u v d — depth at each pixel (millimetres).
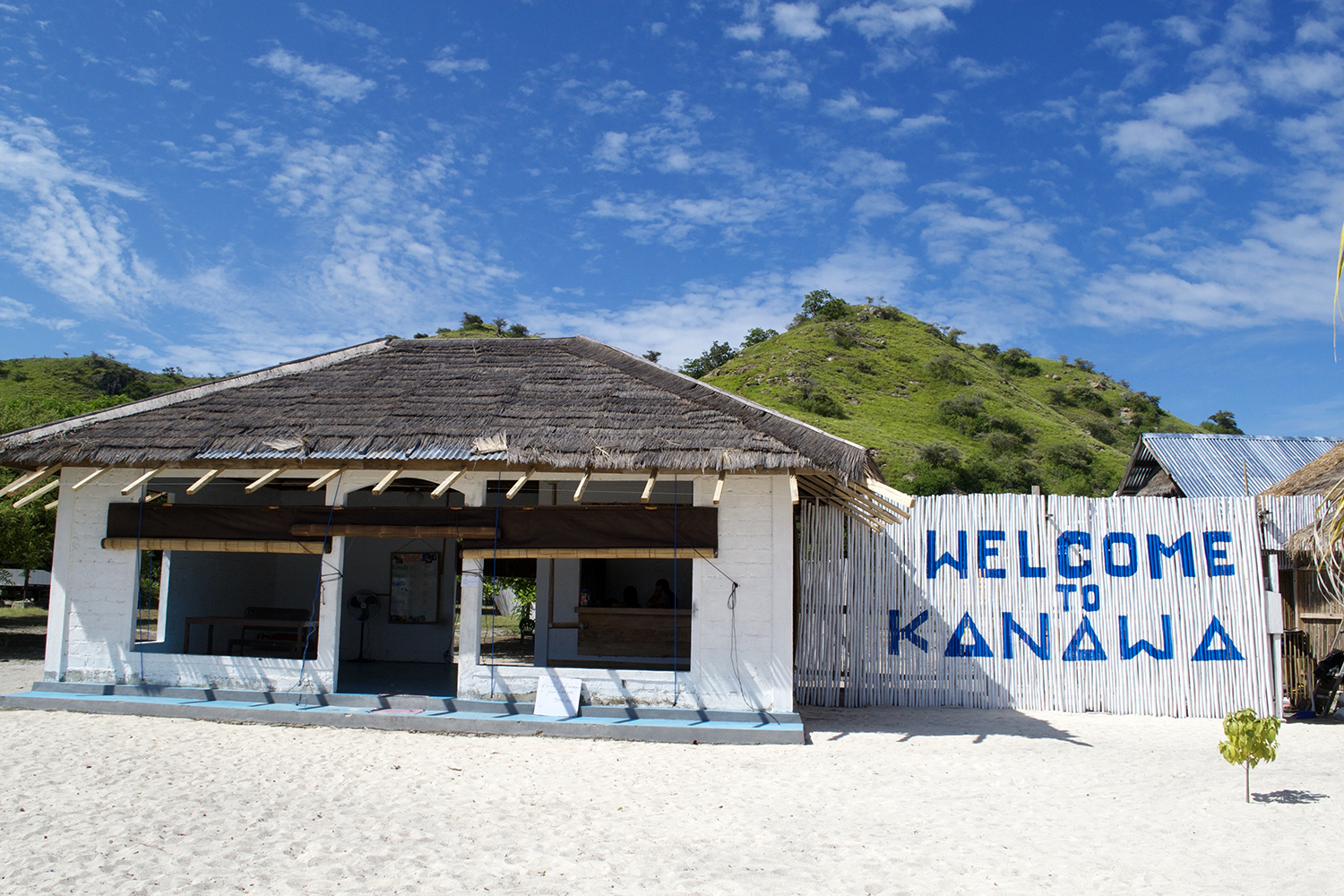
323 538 10852
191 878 5410
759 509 10375
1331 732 11227
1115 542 12383
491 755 8906
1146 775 8422
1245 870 5707
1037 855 6027
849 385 85500
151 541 10992
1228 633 11984
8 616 24969
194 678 10898
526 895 5238
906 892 5344
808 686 12539
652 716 10188
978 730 10672
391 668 13852
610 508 10477
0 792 7168
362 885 5348
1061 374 111688
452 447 10484
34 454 10812
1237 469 23297
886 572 12633
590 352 13016
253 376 12609
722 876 5586
